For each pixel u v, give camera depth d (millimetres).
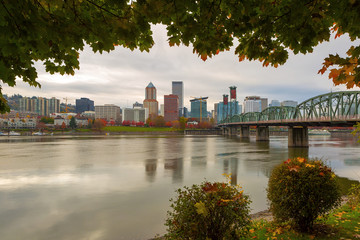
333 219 7910
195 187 4797
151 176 25922
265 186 20672
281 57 3822
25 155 46875
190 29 3398
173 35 3729
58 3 3150
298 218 6789
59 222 12836
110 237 10891
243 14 3400
